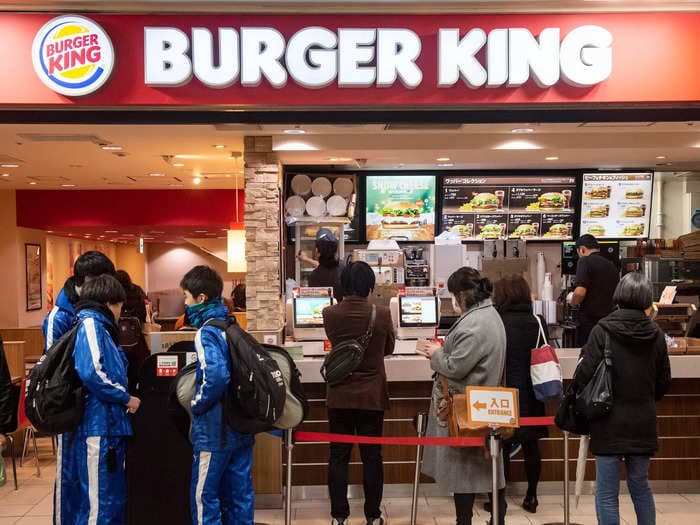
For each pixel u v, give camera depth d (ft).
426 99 14.67
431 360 11.91
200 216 34.94
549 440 15.79
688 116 15.35
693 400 15.78
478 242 26.12
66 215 35.12
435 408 12.37
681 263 24.44
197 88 14.55
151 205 35.01
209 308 10.85
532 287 26.53
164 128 16.19
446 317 22.57
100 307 11.06
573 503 15.12
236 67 14.34
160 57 14.25
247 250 17.58
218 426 10.38
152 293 66.85
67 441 11.13
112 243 64.39
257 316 17.46
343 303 13.16
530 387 13.57
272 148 17.53
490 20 14.49
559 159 20.53
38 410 10.51
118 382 10.93
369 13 14.38
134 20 14.35
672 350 15.47
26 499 15.71
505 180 25.61
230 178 29.27
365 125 15.58
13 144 19.21
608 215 25.84
